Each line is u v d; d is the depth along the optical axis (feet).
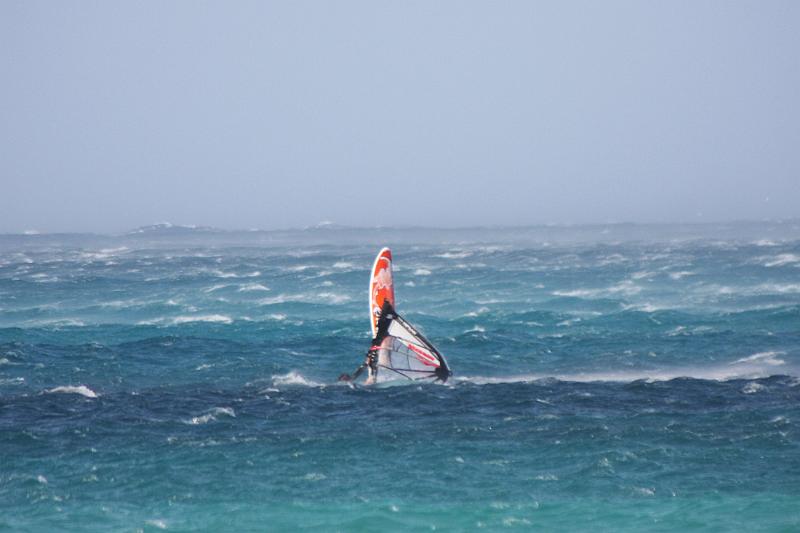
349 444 209.26
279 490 179.01
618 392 259.39
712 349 327.06
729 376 282.36
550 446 205.26
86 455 201.36
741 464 189.67
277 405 249.96
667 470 186.91
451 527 159.84
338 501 172.55
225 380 285.43
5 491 178.09
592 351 327.88
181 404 251.80
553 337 358.43
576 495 173.99
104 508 169.58
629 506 167.73
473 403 248.73
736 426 217.36
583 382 277.23
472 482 182.29
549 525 160.04
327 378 289.33
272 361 312.91
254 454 201.87
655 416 229.04
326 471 190.19
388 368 290.97
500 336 356.38
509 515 164.55
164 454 201.98
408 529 159.33
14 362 310.24
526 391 262.47
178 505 171.01
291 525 161.27
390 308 292.20
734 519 160.35
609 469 187.83
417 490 178.19
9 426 225.76
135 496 175.94
